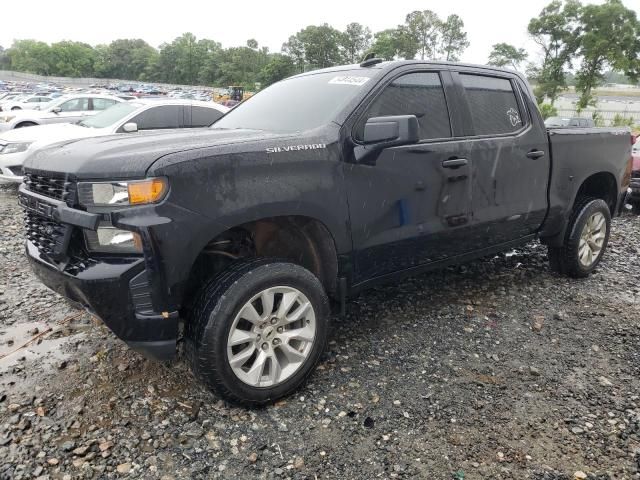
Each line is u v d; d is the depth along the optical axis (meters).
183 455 2.47
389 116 3.08
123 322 2.48
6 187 9.71
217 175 2.55
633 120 44.66
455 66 3.84
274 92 4.02
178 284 2.49
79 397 2.92
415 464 2.43
